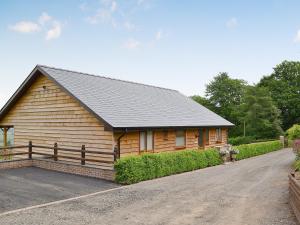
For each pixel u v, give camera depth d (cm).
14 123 2409
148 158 1645
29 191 1312
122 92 2392
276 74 6406
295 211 966
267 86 6153
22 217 983
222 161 2377
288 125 5981
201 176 1748
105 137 1856
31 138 2284
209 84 6531
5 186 1379
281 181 1570
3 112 2414
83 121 1970
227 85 6338
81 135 1981
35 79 2242
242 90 6184
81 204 1138
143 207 1098
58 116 2112
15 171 1739
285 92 5894
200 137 2680
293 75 6159
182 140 2422
